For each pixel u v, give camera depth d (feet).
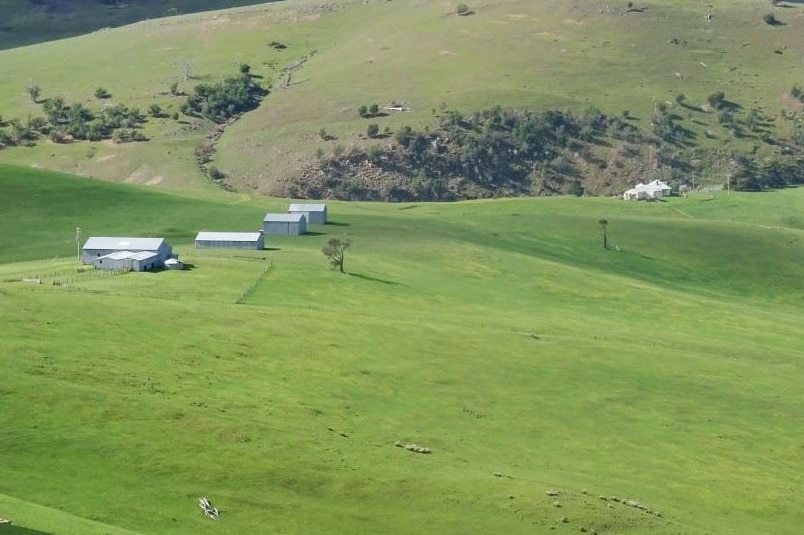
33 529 537.65
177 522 604.08
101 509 602.85
